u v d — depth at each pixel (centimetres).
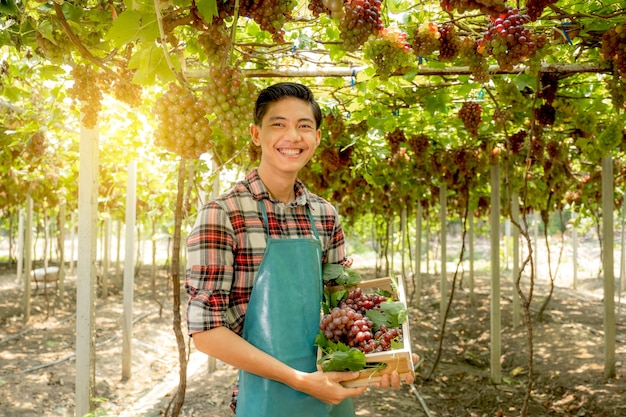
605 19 284
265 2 199
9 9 225
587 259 1895
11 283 1313
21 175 819
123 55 271
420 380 585
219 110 193
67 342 732
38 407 487
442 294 837
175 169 534
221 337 162
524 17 234
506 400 534
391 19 312
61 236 1041
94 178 389
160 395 552
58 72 301
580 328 745
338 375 166
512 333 767
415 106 466
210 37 215
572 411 503
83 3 233
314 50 320
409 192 840
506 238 1530
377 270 1316
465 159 581
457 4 185
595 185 851
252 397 178
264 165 185
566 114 433
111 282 1389
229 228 172
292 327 176
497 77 362
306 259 182
